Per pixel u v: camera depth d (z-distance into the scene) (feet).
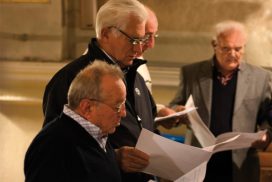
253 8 18.71
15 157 19.11
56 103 9.36
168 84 18.58
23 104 19.52
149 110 10.99
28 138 19.24
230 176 13.69
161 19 19.45
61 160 7.83
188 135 14.25
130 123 9.95
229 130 13.56
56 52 20.02
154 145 9.43
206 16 19.13
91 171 8.05
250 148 13.73
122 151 9.35
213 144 11.31
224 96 13.69
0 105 19.66
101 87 8.11
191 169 9.89
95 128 8.23
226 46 13.12
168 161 9.73
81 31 20.06
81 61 9.76
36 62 19.98
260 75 13.74
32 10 19.76
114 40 9.53
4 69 19.79
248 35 18.90
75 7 19.85
